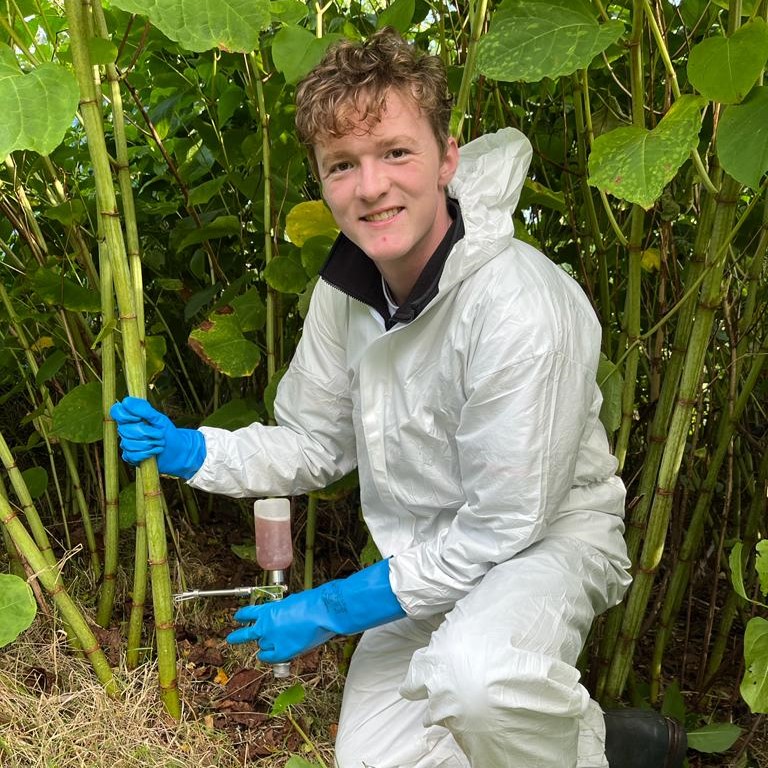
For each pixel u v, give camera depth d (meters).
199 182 2.24
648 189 1.13
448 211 1.38
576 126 1.85
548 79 1.79
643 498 1.61
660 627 1.70
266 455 1.56
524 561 1.30
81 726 1.49
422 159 1.26
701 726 1.71
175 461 1.48
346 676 1.74
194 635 1.86
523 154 1.37
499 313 1.27
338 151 1.26
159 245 2.25
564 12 1.27
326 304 1.56
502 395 1.25
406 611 1.36
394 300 1.45
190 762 1.48
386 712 1.49
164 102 1.97
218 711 1.64
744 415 2.01
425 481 1.45
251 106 1.82
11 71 1.18
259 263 2.20
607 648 1.64
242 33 1.20
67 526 2.16
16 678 1.57
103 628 1.78
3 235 2.11
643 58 1.81
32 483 1.77
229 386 2.20
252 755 1.55
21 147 1.12
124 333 1.39
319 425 1.60
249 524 2.18
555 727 1.22
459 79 1.73
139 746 1.48
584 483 1.40
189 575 2.04
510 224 1.33
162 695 1.55
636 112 1.33
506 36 1.26
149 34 1.73
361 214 1.29
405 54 1.25
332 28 1.83
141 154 2.19
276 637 1.39
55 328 2.00
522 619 1.22
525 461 1.25
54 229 2.09
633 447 2.09
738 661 1.87
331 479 1.66
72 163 2.08
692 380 1.39
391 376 1.43
